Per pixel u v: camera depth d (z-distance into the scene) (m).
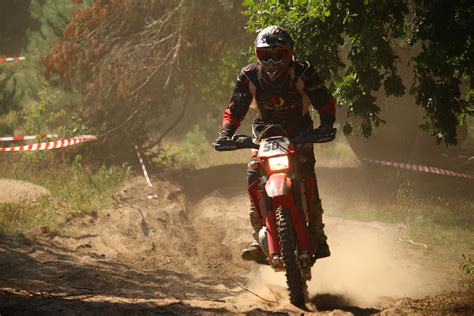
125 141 32.84
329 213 23.09
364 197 25.42
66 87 32.78
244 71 12.15
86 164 30.84
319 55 15.80
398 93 15.66
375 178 28.67
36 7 39.09
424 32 14.19
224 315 10.59
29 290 12.48
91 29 32.22
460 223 21.22
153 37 31.69
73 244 17.69
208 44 31.27
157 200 25.41
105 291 12.90
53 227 18.80
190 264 17.34
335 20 15.37
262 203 11.87
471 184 27.19
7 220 18.84
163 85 32.56
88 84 32.50
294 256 11.28
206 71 33.66
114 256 17.08
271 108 12.23
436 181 28.00
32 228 18.42
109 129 32.34
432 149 28.61
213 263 17.62
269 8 16.80
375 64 15.48
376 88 15.60
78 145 31.45
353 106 15.81
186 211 24.72
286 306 11.60
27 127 32.59
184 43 31.41
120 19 32.16
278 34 11.55
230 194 27.03
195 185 29.30
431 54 14.29
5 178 26.66
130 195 25.44
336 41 15.70
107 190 25.42
